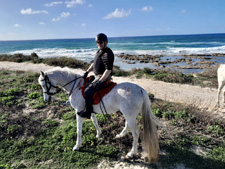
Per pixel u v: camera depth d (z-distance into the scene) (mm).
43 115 5309
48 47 58031
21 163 3463
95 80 3408
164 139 4094
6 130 4418
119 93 3199
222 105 6703
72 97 3555
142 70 13617
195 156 3592
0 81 8602
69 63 15297
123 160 3547
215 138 4125
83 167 3369
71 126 4535
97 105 3404
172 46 50469
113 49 43719
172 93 8203
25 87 7855
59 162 3486
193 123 4844
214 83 9508
